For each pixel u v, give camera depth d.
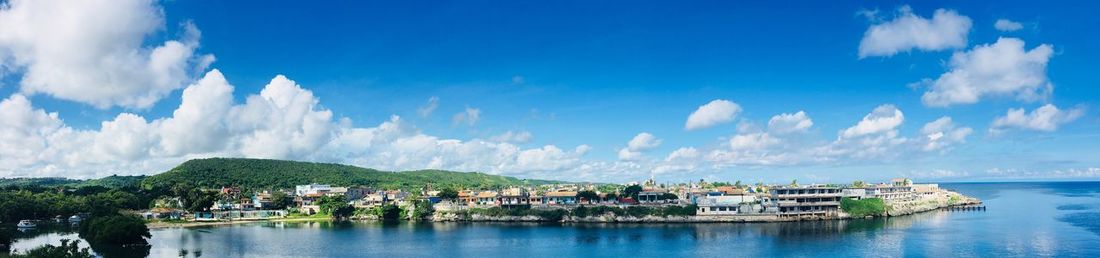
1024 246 164.50
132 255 164.25
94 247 174.88
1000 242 172.25
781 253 161.12
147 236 183.25
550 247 180.00
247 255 166.62
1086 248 159.88
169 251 173.25
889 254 155.88
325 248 180.50
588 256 163.12
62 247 138.25
